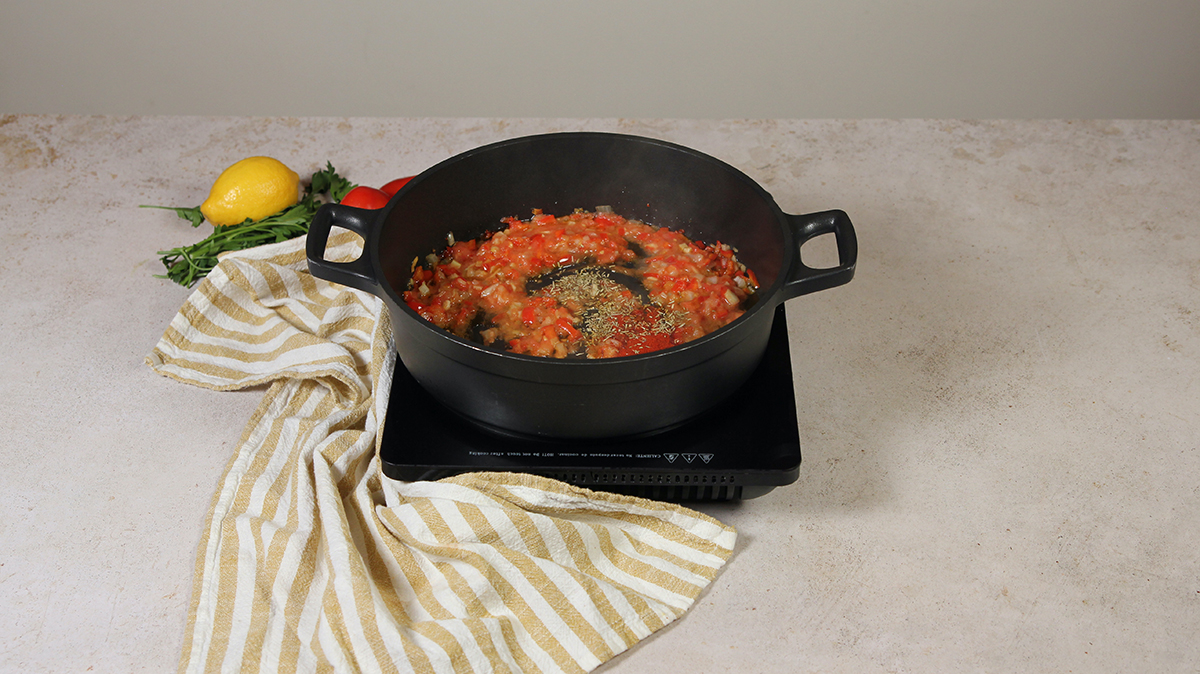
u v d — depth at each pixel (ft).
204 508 4.59
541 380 3.81
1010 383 5.22
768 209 4.35
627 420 4.05
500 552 4.04
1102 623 4.12
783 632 4.08
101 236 6.16
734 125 7.20
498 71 9.06
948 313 5.65
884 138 7.09
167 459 4.82
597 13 8.62
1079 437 4.94
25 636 4.05
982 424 5.00
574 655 3.92
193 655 3.85
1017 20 8.59
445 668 3.76
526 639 3.94
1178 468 4.79
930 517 4.55
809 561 4.35
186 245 6.11
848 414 5.03
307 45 8.85
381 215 4.34
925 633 4.08
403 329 4.05
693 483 4.19
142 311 5.65
